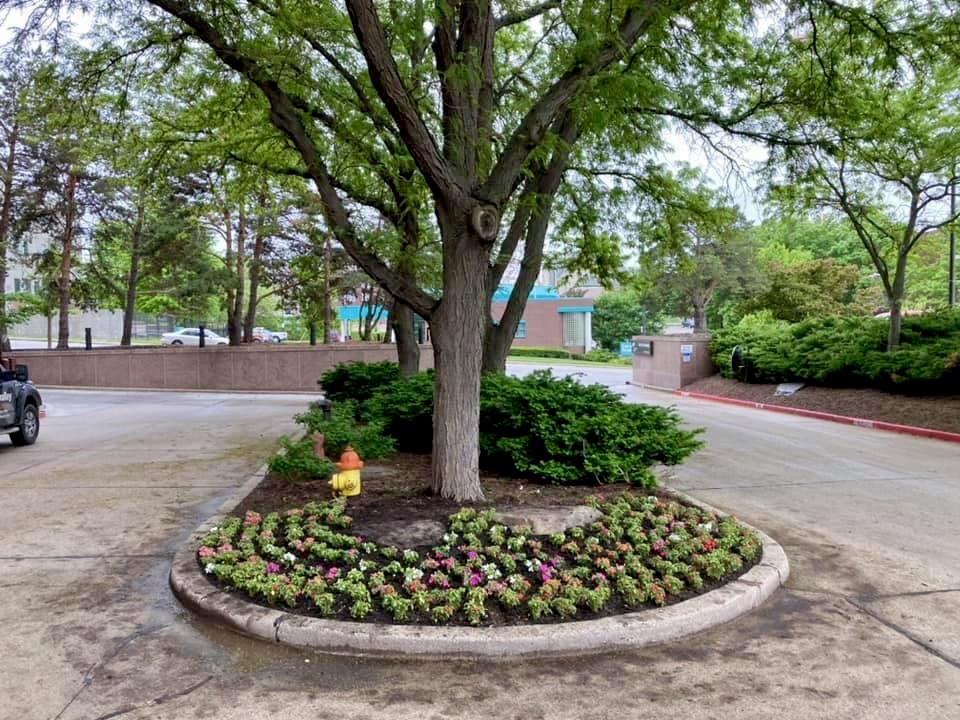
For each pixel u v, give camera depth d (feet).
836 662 11.32
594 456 20.75
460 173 18.29
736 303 106.22
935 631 12.55
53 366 72.02
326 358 70.64
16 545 17.19
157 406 54.34
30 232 86.02
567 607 12.17
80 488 23.66
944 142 41.81
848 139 34.30
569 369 101.96
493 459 22.90
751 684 10.59
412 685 10.50
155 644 11.75
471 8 19.42
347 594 12.78
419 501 18.56
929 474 27.73
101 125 31.07
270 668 10.96
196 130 31.99
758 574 14.46
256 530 16.47
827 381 53.72
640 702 10.07
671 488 23.79
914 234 56.65
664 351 75.20
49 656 11.32
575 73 20.20
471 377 18.89
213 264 79.36
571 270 43.45
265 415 47.26
